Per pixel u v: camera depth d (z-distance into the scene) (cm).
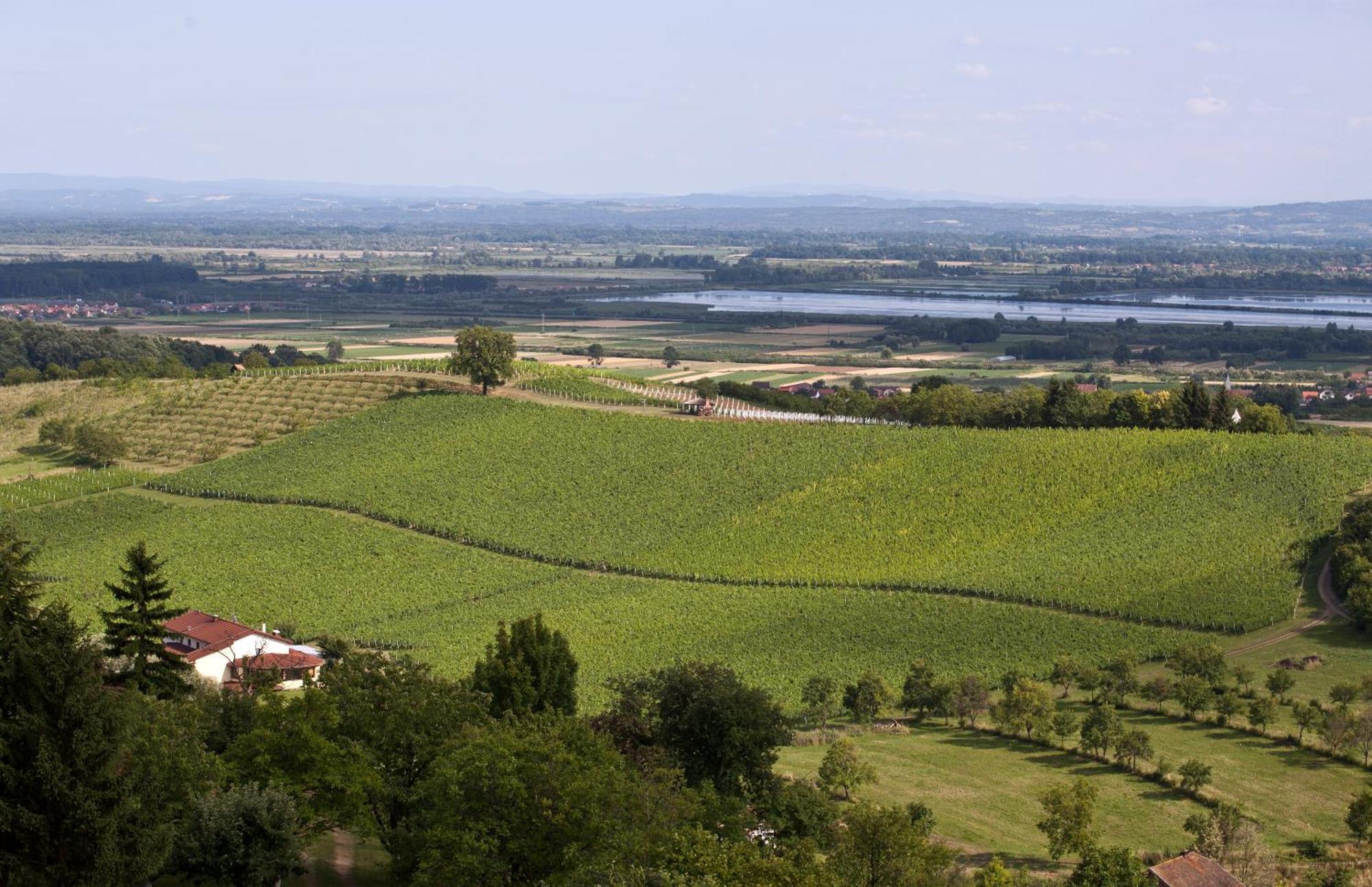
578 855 5938
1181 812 9144
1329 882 7869
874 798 9300
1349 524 15612
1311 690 11769
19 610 8219
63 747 5788
